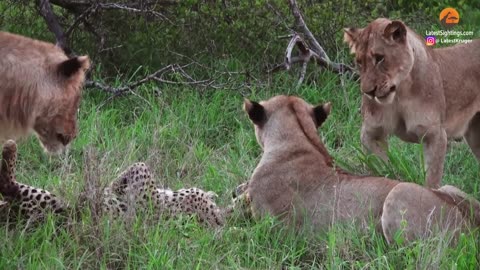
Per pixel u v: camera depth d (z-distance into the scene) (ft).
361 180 34.30
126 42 52.65
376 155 39.68
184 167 42.52
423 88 39.34
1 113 32.27
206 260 32.14
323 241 33.78
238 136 45.80
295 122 36.17
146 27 51.78
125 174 37.01
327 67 51.83
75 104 33.17
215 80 50.47
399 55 38.11
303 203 34.88
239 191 38.70
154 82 50.55
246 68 51.88
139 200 36.14
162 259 31.50
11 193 34.91
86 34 53.47
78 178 38.34
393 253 31.63
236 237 34.45
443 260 30.78
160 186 40.27
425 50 39.91
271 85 50.55
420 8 55.77
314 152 35.63
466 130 42.24
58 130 32.89
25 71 32.19
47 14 51.06
